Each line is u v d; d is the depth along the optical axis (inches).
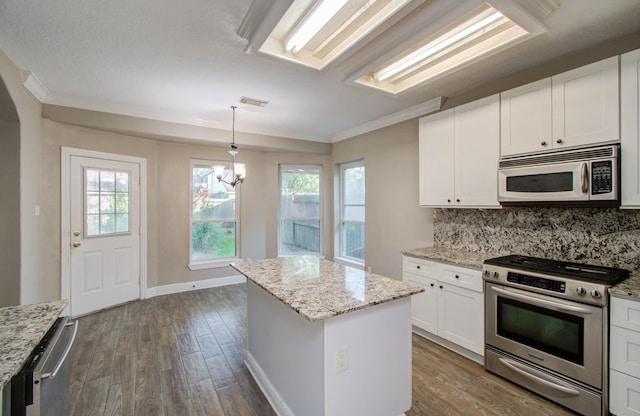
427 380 88.7
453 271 102.6
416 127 141.5
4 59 88.7
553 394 77.6
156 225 168.9
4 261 102.0
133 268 158.7
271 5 63.9
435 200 118.9
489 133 100.5
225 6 67.6
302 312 55.0
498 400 79.7
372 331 64.3
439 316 107.9
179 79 106.3
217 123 162.4
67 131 132.3
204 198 186.4
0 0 64.9
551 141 85.1
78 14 70.3
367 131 170.7
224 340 115.4
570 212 92.4
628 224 81.5
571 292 73.3
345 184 202.5
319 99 126.7
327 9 65.4
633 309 64.6
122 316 138.6
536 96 88.5
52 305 60.2
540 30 72.1
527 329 83.0
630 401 65.2
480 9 68.9
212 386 86.6
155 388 85.3
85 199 139.4
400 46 76.4
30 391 41.3
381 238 162.6
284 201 210.8
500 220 110.3
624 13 69.8
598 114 76.4
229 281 192.5
